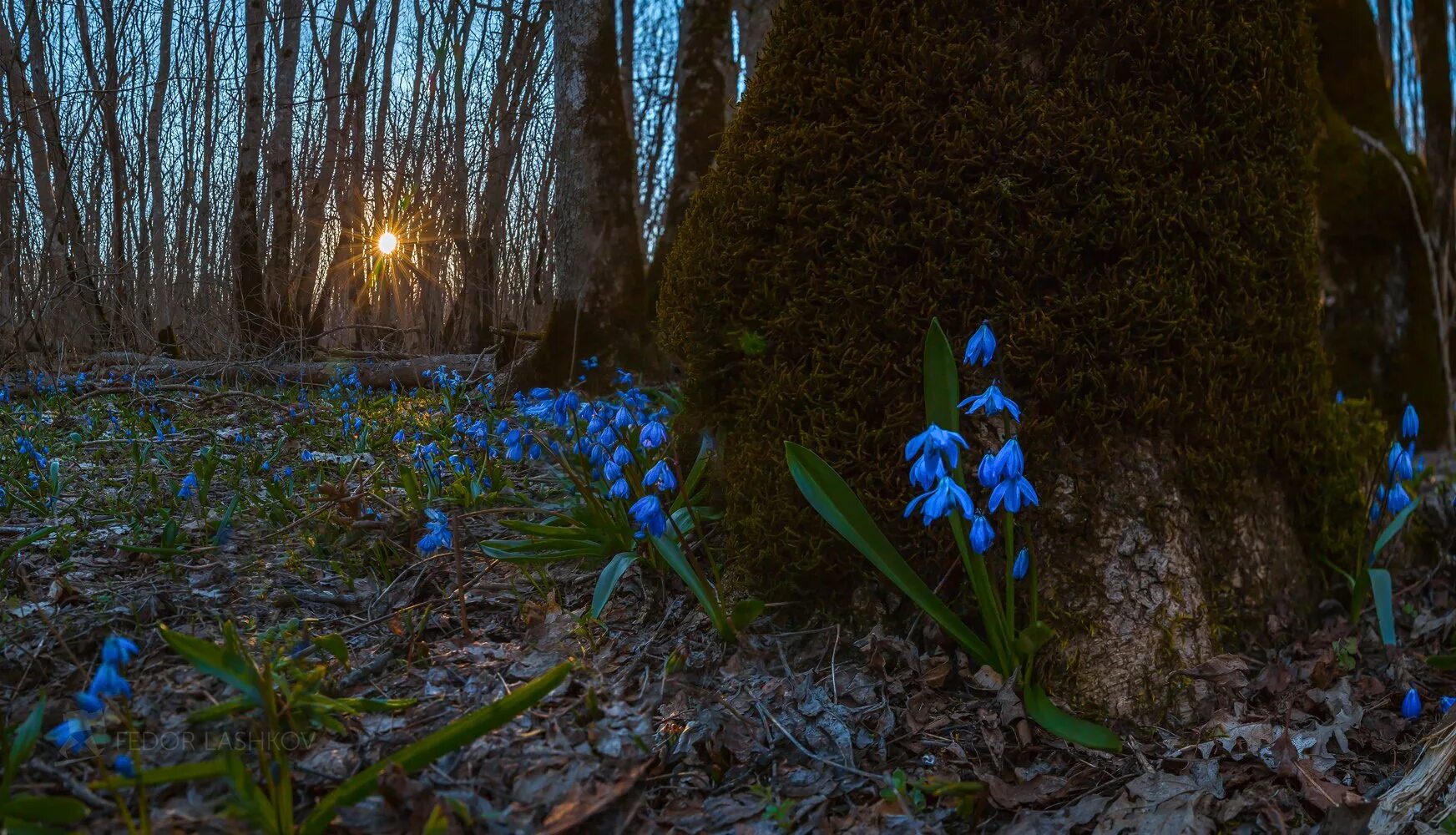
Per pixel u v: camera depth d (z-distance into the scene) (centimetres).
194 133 1406
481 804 180
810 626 265
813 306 266
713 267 283
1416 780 195
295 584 284
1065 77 251
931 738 222
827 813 197
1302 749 226
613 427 303
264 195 1274
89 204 1091
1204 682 248
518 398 487
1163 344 253
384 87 1409
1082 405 249
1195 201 258
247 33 1039
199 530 322
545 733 204
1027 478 251
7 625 233
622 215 639
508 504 368
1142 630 250
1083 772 219
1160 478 257
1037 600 242
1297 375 289
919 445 196
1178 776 214
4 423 508
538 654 246
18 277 734
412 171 1413
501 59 1374
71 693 206
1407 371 575
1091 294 251
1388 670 272
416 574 298
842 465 260
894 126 257
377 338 1153
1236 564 276
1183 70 257
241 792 151
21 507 343
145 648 229
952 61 252
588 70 636
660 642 257
